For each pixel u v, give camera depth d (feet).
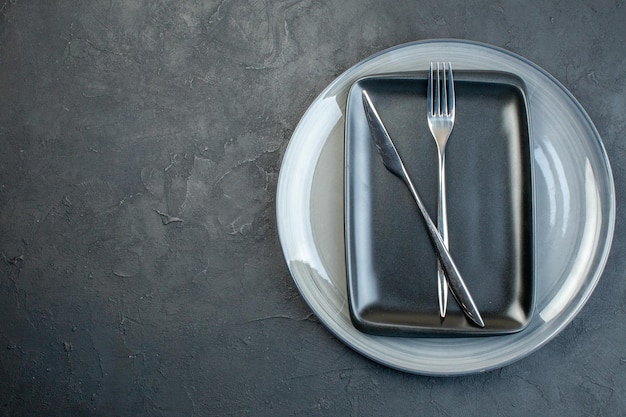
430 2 2.26
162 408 2.24
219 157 2.28
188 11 2.33
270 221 2.25
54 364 2.28
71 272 2.30
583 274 2.02
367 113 2.08
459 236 2.06
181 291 2.26
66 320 2.28
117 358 2.26
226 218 2.26
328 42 2.28
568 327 2.14
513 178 2.06
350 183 2.05
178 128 2.30
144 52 2.33
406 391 2.16
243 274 2.24
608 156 2.19
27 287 2.30
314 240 2.08
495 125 2.07
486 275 2.05
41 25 2.37
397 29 2.27
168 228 2.27
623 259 2.15
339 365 2.19
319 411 2.19
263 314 2.22
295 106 2.27
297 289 2.06
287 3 2.30
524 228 2.03
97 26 2.35
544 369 2.14
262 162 2.27
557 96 2.06
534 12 2.24
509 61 2.08
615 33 2.23
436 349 2.01
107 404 2.25
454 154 2.08
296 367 2.20
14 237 2.32
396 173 2.07
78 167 2.32
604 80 2.22
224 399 2.22
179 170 2.29
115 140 2.32
